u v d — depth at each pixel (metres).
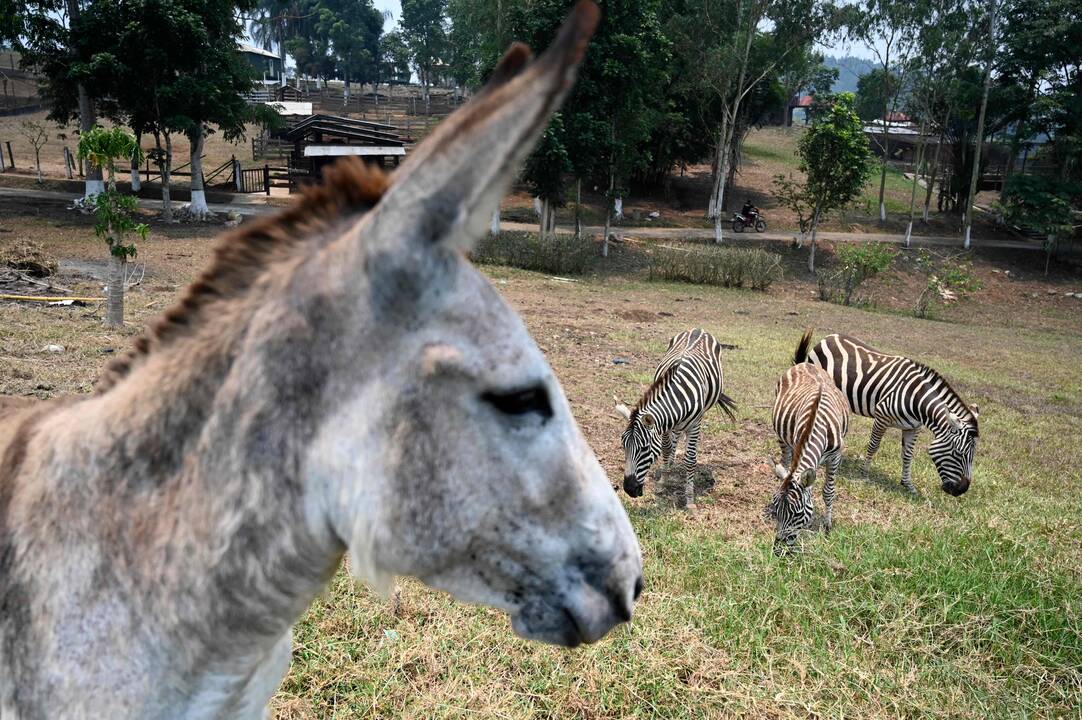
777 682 4.48
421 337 1.46
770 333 18.47
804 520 6.25
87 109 26.50
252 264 1.64
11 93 57.78
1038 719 4.34
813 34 37.94
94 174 27.59
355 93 81.69
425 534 1.49
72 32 25.14
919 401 8.44
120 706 1.53
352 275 1.46
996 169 52.97
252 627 1.59
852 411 9.35
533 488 1.54
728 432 10.10
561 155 26.73
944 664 4.71
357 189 1.65
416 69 81.00
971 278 34.12
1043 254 40.78
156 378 1.60
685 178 50.56
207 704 1.62
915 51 42.69
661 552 6.11
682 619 4.96
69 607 1.56
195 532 1.52
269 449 1.50
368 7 85.50
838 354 9.65
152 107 26.30
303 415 1.50
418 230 1.39
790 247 38.12
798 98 79.94
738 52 37.44
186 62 26.23
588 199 43.91
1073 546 6.71
